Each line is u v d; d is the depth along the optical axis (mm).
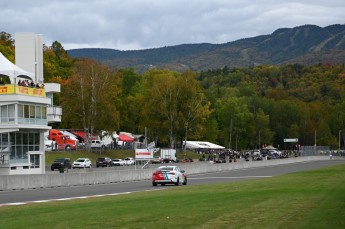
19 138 68375
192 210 20719
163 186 44406
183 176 46625
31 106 69562
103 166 87812
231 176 61625
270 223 16609
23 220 18312
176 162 105750
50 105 77125
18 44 77000
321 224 16391
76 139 108375
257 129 172000
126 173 56969
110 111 106312
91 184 49688
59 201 28219
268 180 46281
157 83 123875
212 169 79000
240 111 166000
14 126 66125
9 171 65500
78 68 107562
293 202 23906
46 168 80188
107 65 109688
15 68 70562
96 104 105375
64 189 41219
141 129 125438
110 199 28688
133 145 116938
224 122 164000
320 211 20031
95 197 31125
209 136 153125
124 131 135875
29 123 68812
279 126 189750
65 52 153250
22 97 67312
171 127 122000
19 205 25828
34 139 71062
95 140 110125
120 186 45219
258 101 190875
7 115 66812
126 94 142750
